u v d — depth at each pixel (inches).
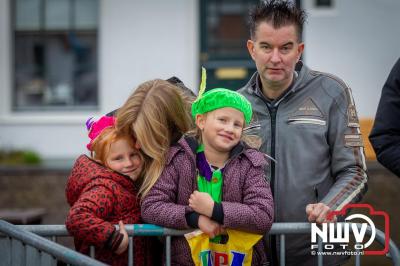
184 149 136.7
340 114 147.1
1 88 449.7
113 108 445.4
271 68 142.6
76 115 449.7
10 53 452.4
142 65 444.1
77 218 130.2
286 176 147.3
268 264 144.8
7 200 358.6
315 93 149.2
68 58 455.8
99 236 129.6
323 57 431.8
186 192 135.6
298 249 146.6
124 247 131.6
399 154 143.9
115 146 138.4
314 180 146.3
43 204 355.9
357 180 141.5
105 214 133.9
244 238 133.4
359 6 429.4
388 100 147.3
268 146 148.9
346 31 430.9
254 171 135.1
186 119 142.9
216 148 134.0
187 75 443.5
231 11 448.1
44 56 456.1
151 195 135.0
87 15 452.4
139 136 136.9
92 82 455.5
